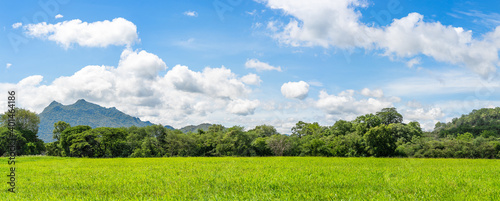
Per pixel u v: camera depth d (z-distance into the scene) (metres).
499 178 16.19
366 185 13.42
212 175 17.42
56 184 15.07
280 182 14.20
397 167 24.84
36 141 88.88
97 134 83.62
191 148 85.69
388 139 72.12
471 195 10.81
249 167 24.44
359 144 74.75
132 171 21.70
